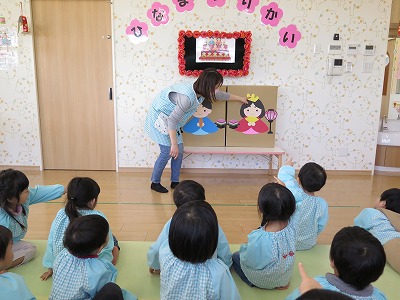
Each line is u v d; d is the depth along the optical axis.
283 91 4.05
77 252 1.45
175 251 1.27
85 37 3.96
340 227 2.72
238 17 3.89
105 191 3.49
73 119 4.14
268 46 3.96
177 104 3.20
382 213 2.12
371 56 4.00
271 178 4.05
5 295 1.23
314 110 4.11
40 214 2.82
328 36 3.94
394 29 4.14
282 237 1.63
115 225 2.67
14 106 4.08
